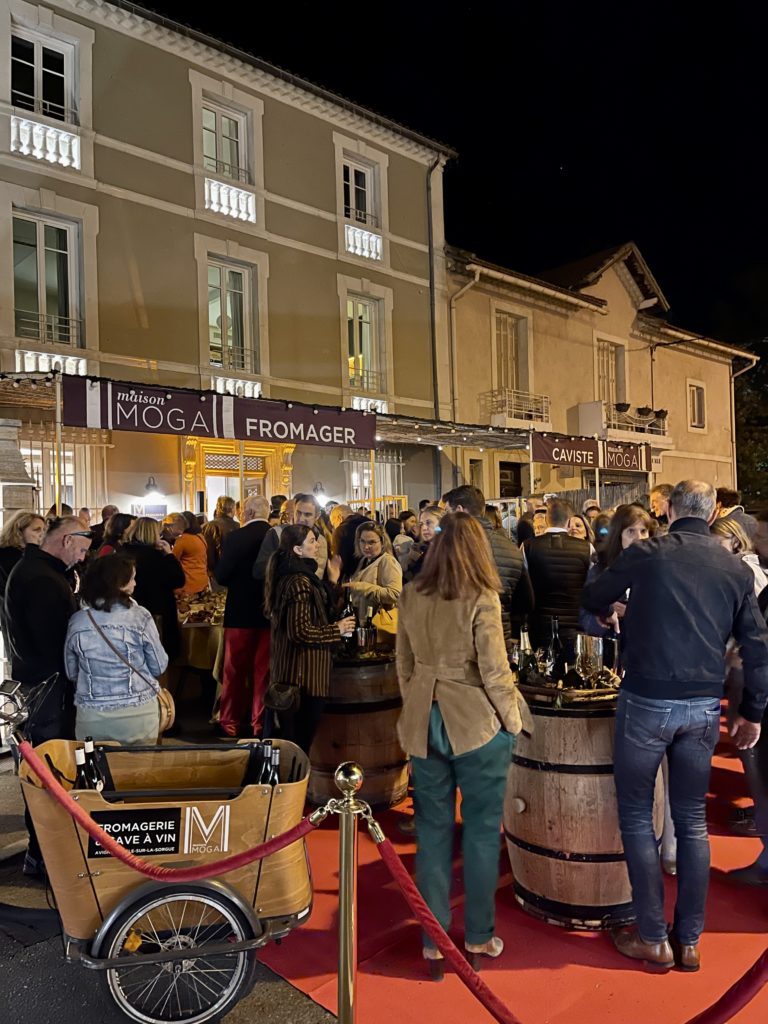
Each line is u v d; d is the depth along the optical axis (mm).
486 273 17797
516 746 3727
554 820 3570
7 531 5059
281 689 4551
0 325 11148
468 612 3312
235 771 3518
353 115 15695
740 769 5609
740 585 3266
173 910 2988
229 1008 3014
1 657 5449
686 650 3197
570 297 19734
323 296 15203
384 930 3648
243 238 14023
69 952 2971
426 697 3363
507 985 3191
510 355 18922
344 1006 2539
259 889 3041
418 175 17219
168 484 12938
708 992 3123
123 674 3840
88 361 12016
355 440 10898
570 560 5273
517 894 3830
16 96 11617
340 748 4949
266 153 14469
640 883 3299
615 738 3359
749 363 27125
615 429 20984
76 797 2939
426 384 17000
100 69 12344
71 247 12094
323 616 4668
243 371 13875
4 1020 3049
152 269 12820
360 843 4562
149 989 3094
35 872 4176
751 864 4176
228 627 6328
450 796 3406
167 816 2992
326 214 15320
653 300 22797
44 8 11680
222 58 13688
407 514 9812
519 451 18797
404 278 16703
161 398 8789
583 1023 2947
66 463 11938
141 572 6336
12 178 11320
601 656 3867
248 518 6379
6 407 11406
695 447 24656
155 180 12906
